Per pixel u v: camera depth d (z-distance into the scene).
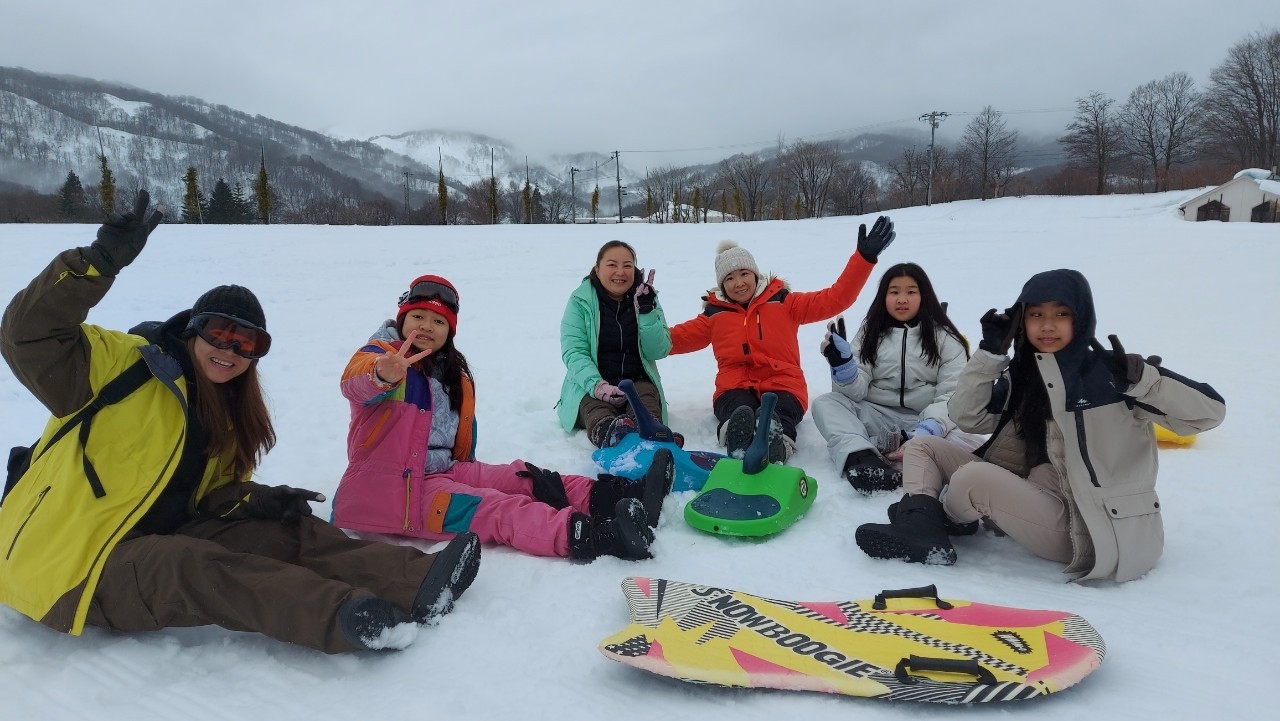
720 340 4.89
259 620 2.30
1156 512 2.77
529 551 3.13
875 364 4.49
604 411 4.60
